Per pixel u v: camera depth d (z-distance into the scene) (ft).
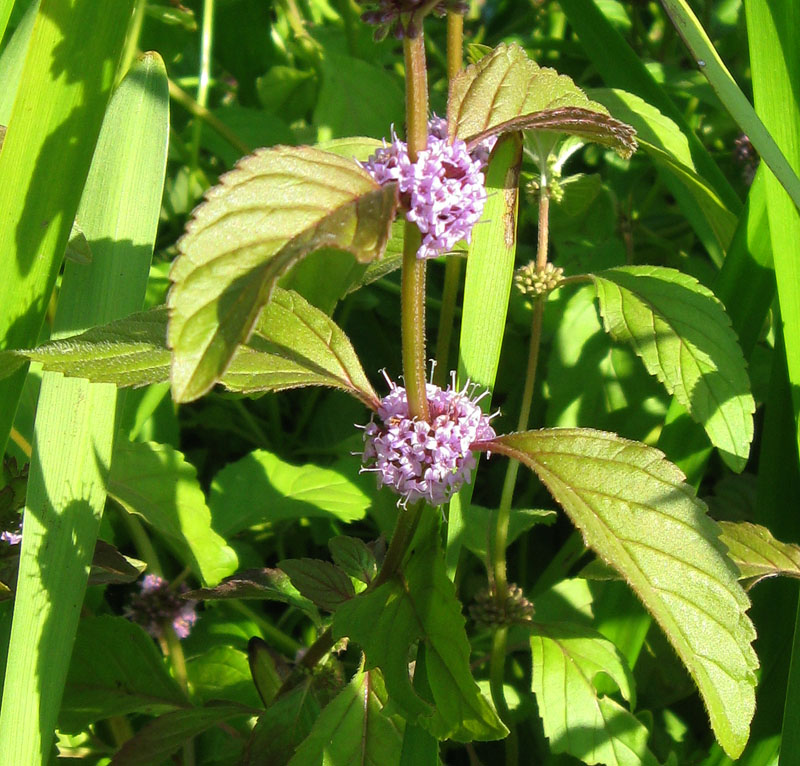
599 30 0.79
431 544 0.50
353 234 0.40
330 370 0.49
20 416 0.71
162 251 0.92
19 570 0.54
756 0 0.61
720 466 0.86
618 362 0.79
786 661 0.65
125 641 0.64
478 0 1.22
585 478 0.47
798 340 0.63
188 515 0.67
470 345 0.60
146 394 0.77
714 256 0.80
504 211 0.59
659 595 0.45
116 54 0.54
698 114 0.99
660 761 0.70
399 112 0.87
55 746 0.65
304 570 0.59
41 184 0.54
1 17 0.60
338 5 1.09
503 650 0.67
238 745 0.66
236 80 1.08
